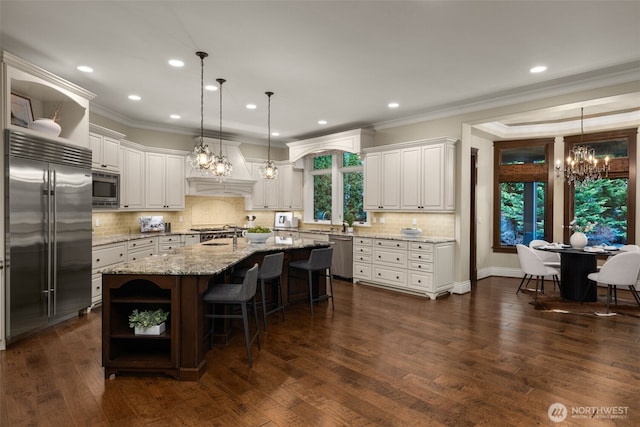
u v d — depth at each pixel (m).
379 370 3.01
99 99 5.27
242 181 7.53
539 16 3.03
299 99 5.29
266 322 4.22
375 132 6.83
